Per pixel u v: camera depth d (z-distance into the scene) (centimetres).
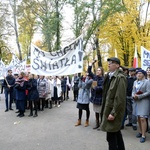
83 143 582
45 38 1909
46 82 1073
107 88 449
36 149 539
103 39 2031
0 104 1283
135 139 613
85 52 2061
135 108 623
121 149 446
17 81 927
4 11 2719
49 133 679
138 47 1761
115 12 1862
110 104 430
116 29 1902
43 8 2139
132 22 1883
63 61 849
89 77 750
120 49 2008
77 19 1975
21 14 2464
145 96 592
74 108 1147
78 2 1917
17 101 937
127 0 1900
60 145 567
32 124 794
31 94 920
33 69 872
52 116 934
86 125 762
